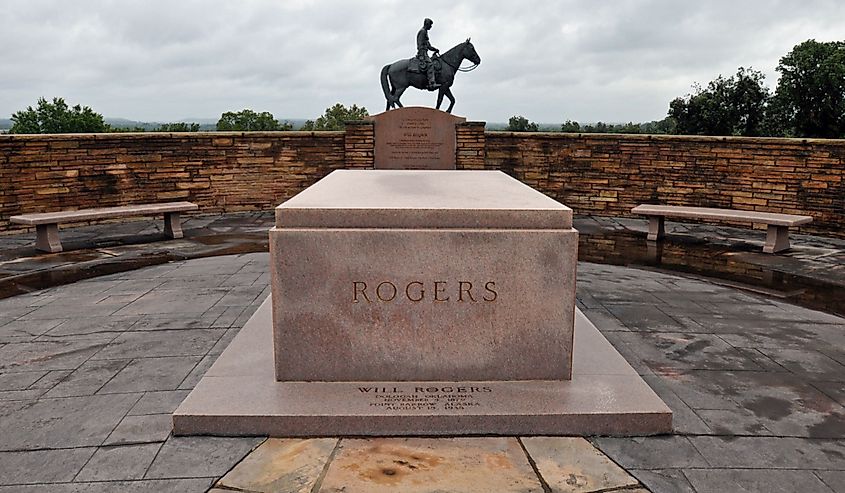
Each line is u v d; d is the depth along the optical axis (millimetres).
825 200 9812
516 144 12336
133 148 11117
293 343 3426
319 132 12352
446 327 3418
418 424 3125
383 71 12633
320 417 3115
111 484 2764
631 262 8047
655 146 11398
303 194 3799
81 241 9391
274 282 3357
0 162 9711
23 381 3900
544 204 3467
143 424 3301
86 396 3668
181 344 4566
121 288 6324
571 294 3398
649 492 2705
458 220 3324
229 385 3434
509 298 3393
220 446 3049
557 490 2691
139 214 9180
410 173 5164
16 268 7496
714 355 4434
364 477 2766
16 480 2809
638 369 4152
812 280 7004
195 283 6477
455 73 12469
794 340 4785
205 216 11836
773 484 2797
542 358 3479
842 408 3584
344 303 3383
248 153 12125
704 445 3123
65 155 10406
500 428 3146
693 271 7473
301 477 2773
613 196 11938
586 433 3170
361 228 3324
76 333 4840
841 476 2873
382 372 3465
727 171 10828
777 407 3584
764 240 9578
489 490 2674
